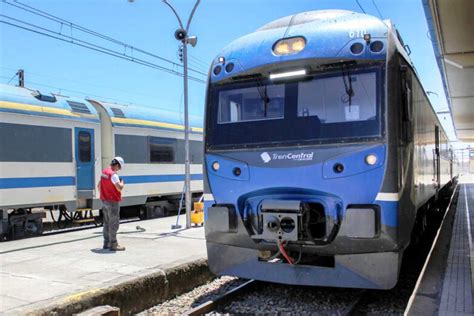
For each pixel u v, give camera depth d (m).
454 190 32.50
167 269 7.04
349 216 5.38
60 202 12.27
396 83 5.63
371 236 5.27
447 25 13.36
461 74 19.34
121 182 8.69
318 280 5.69
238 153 6.14
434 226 13.26
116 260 7.68
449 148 20.25
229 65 6.45
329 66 5.83
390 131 5.46
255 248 5.97
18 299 5.36
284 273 5.87
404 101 5.75
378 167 5.39
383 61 5.59
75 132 12.79
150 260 7.66
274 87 6.14
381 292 6.86
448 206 20.44
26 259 7.81
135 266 7.17
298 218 5.55
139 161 15.16
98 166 13.43
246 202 6.09
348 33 5.80
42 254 8.29
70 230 12.84
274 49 6.14
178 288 7.22
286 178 5.75
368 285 5.42
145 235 10.65
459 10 12.13
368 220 5.28
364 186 5.40
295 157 5.75
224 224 6.05
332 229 5.53
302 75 5.95
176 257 7.92
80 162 12.90
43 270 6.92
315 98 5.88
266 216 5.73
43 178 11.81
